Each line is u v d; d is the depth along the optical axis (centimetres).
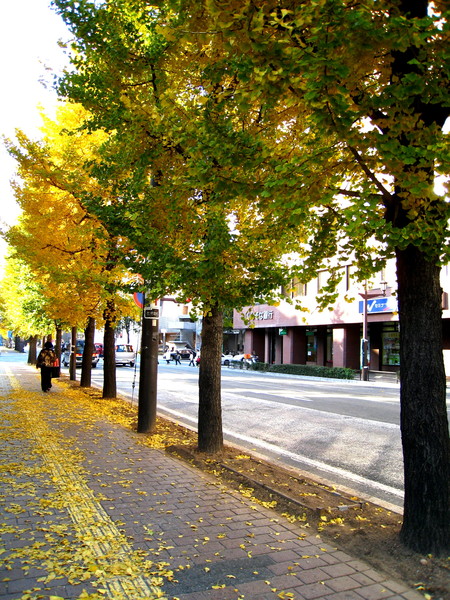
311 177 358
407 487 392
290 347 3831
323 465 733
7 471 591
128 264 618
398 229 334
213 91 514
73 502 487
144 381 877
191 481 574
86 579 336
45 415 1028
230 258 560
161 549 387
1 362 4122
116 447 744
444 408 387
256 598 318
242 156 380
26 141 1033
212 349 711
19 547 382
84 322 1450
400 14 322
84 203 732
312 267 547
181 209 554
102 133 1023
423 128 334
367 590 330
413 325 391
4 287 2731
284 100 390
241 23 321
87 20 580
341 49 321
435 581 338
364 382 2550
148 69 587
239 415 1227
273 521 454
